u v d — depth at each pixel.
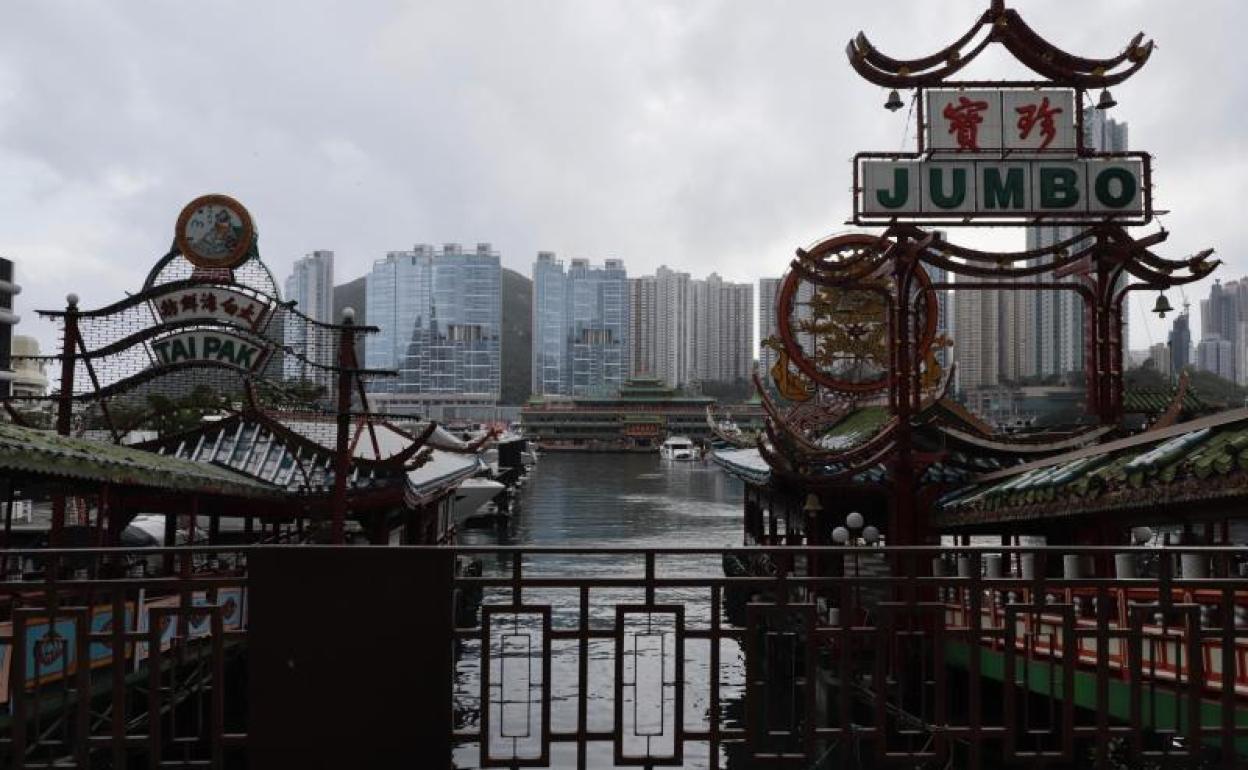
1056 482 14.20
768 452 23.48
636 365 199.88
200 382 21.66
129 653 14.55
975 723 6.81
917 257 17.56
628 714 19.61
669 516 68.12
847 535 19.69
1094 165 17.00
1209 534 13.67
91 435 24.00
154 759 6.44
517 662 24.53
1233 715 6.70
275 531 25.67
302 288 166.38
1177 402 19.23
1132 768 6.75
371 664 6.46
